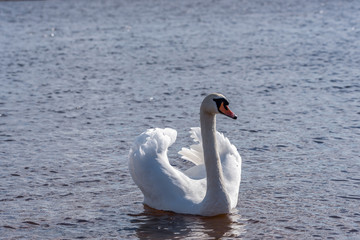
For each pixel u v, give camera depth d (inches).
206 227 413.7
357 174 515.5
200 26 1604.3
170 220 426.3
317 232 403.9
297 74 964.6
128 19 1797.5
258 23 1646.2
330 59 1088.2
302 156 567.5
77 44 1347.2
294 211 441.1
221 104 421.4
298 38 1358.3
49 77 987.9
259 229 410.0
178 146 616.4
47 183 508.1
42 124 702.5
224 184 431.5
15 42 1391.5
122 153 588.1
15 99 834.2
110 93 863.7
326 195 471.2
